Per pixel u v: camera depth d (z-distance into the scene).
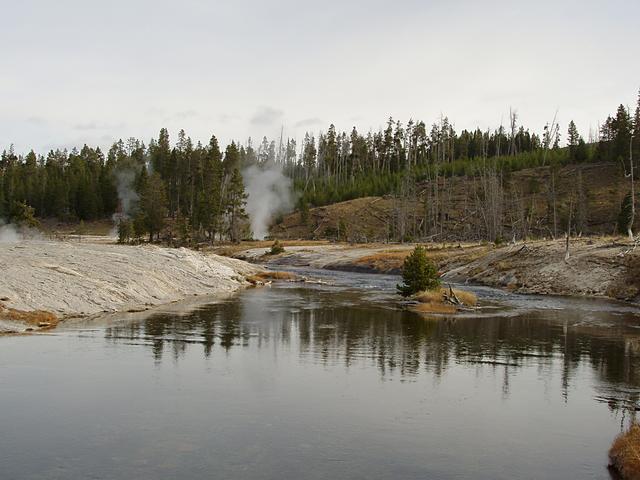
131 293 39.44
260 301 42.91
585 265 53.28
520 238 109.31
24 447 12.72
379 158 197.62
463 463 12.36
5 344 23.61
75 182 151.62
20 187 151.38
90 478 11.18
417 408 16.12
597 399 17.33
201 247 119.56
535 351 24.28
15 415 14.82
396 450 13.00
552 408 16.41
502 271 61.22
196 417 14.90
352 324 31.33
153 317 32.66
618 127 137.38
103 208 150.75
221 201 125.69
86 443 13.00
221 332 27.86
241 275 63.25
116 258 49.09
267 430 14.07
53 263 41.06
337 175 191.25
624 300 45.88
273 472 11.60
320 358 22.33
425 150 190.88
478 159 162.50
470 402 16.83
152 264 50.50
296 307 39.12
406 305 40.88
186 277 50.94
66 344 23.88
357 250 100.69
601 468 12.27
